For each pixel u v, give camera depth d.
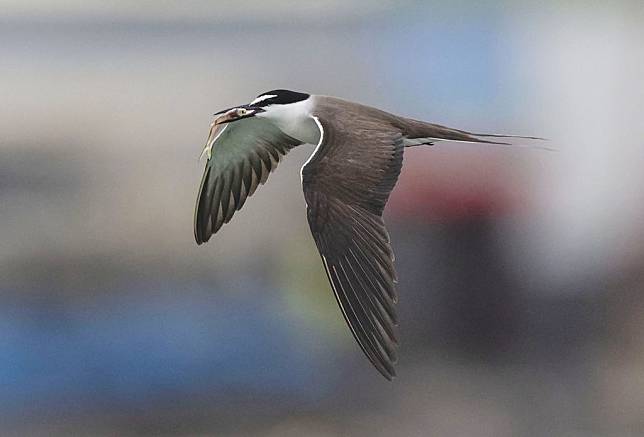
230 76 22.39
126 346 15.56
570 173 17.62
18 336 15.48
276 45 22.64
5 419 15.09
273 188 17.77
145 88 22.17
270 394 15.64
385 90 20.19
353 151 8.02
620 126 18.23
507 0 19.97
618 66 18.78
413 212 16.42
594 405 15.80
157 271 16.80
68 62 22.84
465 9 20.17
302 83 21.38
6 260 16.58
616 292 16.64
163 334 15.73
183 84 22.20
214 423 15.21
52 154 19.62
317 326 16.05
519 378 16.09
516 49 19.55
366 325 7.53
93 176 19.38
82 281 16.33
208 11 24.20
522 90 19.17
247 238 16.94
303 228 17.09
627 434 15.14
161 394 15.41
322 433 15.20
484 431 15.10
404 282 16.30
